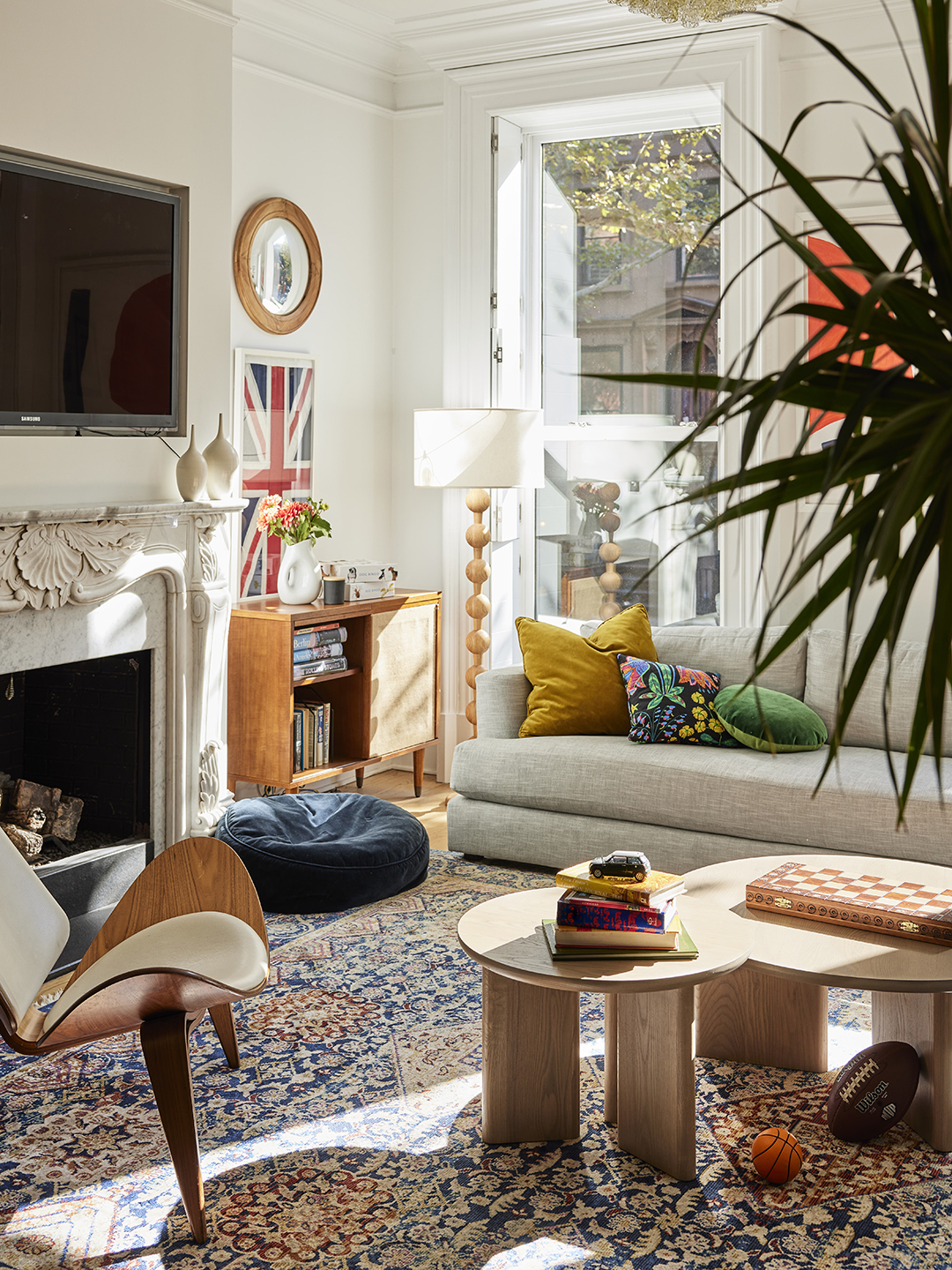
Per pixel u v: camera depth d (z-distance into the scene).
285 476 4.98
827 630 4.25
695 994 2.78
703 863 3.71
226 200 4.01
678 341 5.09
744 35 4.59
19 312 3.26
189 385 3.91
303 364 5.04
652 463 5.18
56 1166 2.29
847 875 2.70
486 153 5.15
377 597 4.86
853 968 2.21
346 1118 2.46
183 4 3.76
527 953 2.23
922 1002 2.40
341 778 5.34
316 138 5.04
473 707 5.19
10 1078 2.67
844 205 4.57
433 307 5.49
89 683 3.84
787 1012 2.68
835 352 0.93
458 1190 2.19
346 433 5.35
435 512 5.55
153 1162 2.30
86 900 3.54
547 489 5.45
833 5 4.51
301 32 4.91
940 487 0.97
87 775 3.87
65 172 3.38
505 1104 2.35
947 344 1.01
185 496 3.80
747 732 3.89
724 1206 2.14
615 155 5.14
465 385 5.28
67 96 3.38
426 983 3.15
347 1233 2.06
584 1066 2.71
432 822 4.77
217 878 2.58
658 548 5.19
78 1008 2.09
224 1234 2.06
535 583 5.53
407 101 5.46
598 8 4.71
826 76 4.58
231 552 4.70
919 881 2.65
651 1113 2.27
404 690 4.97
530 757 4.02
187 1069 2.05
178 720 3.86
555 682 4.21
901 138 0.96
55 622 3.39
